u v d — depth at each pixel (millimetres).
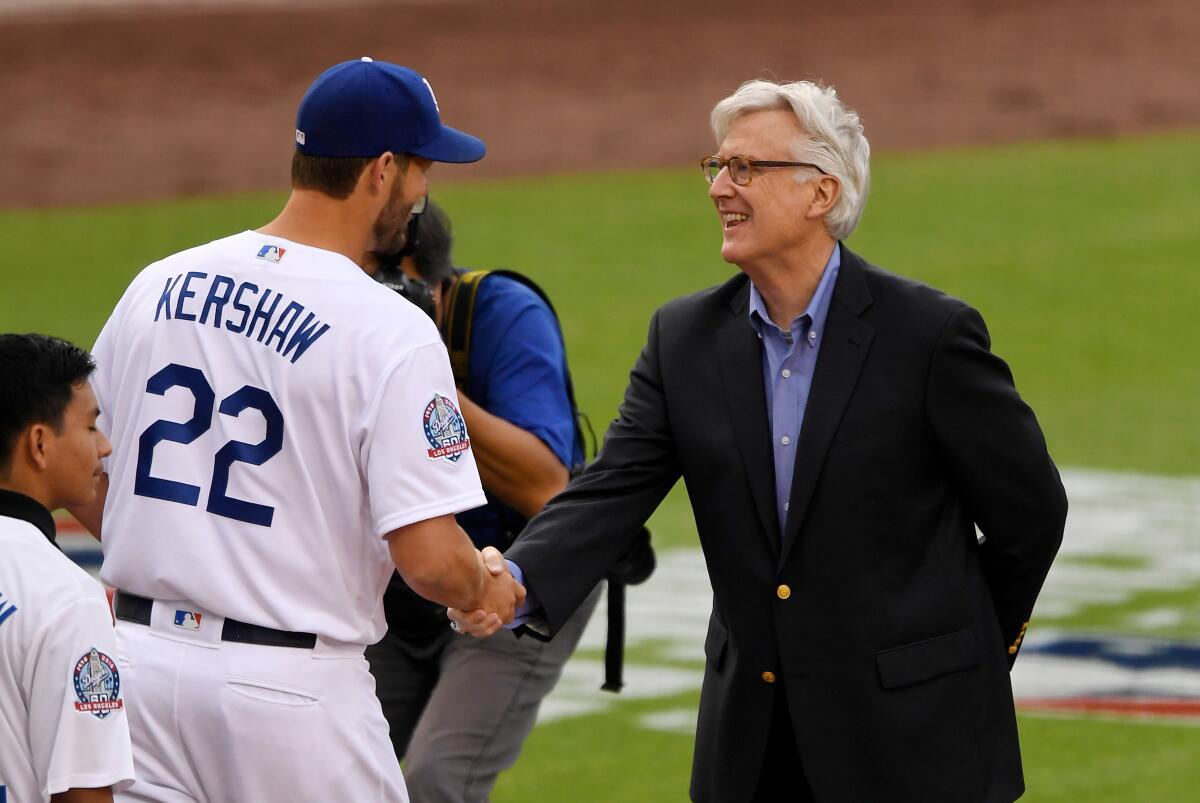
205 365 8367
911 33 66688
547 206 45250
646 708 16672
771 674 8906
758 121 8883
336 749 8305
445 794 10617
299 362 8188
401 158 8586
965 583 8867
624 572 10906
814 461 8719
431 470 8148
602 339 32594
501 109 56625
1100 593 20000
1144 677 17266
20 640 7078
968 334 8727
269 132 53438
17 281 37781
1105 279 37312
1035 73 60875
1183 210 43781
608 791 14516
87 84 58375
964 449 8688
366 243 8727
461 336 11164
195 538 8273
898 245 40469
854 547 8734
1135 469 25297
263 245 8492
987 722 8867
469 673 10820
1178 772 14648
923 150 51844
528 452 10828
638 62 62812
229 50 63438
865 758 8742
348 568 8328
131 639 8453
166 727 8297
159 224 43469
